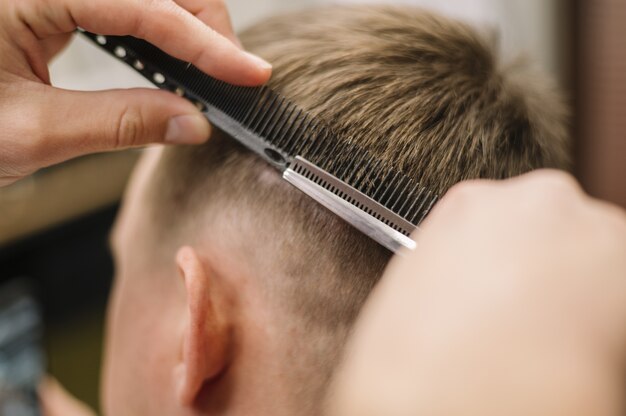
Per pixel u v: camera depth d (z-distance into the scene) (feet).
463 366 0.76
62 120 1.66
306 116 1.51
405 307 0.84
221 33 1.68
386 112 1.51
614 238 0.86
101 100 1.65
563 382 0.74
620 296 0.81
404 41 1.64
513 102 1.66
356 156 1.47
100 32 1.62
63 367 4.34
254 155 1.58
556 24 4.86
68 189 4.18
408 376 0.78
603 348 0.77
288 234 1.52
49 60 1.81
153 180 1.82
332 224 1.49
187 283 1.46
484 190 0.95
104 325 4.53
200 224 1.64
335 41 1.65
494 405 0.74
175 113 1.62
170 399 1.77
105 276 4.47
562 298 0.80
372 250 1.46
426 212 1.41
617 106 4.74
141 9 1.54
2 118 1.68
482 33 1.82
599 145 4.86
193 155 1.69
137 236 1.85
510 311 0.79
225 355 1.57
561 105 1.99
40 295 4.11
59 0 1.59
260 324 1.55
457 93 1.58
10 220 3.95
